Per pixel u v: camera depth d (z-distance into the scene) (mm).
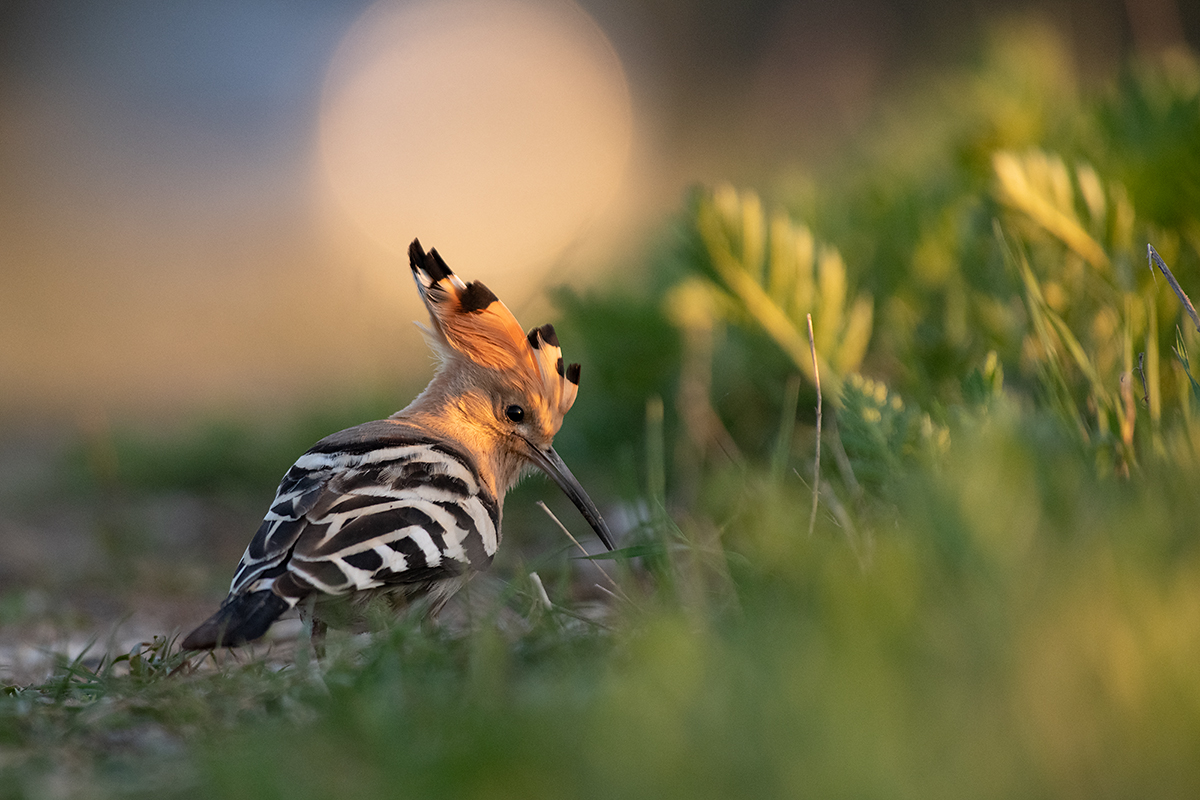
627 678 5480
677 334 12656
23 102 39625
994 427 6328
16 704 6445
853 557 6199
